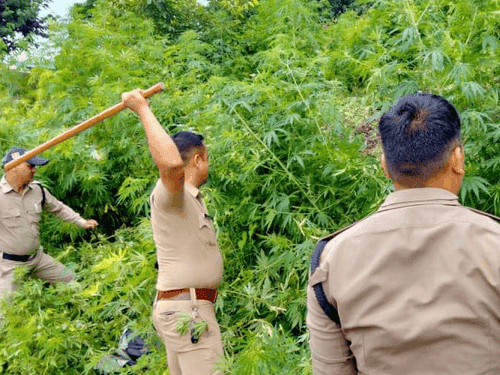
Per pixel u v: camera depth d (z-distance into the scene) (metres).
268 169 3.54
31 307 3.56
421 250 1.14
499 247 1.11
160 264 2.56
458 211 1.18
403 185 1.25
